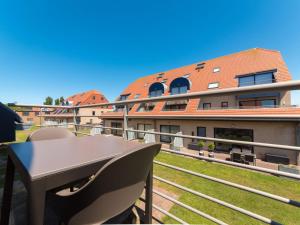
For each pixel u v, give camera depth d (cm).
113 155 84
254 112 735
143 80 1567
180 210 192
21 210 134
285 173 71
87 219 64
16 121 439
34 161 71
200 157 106
